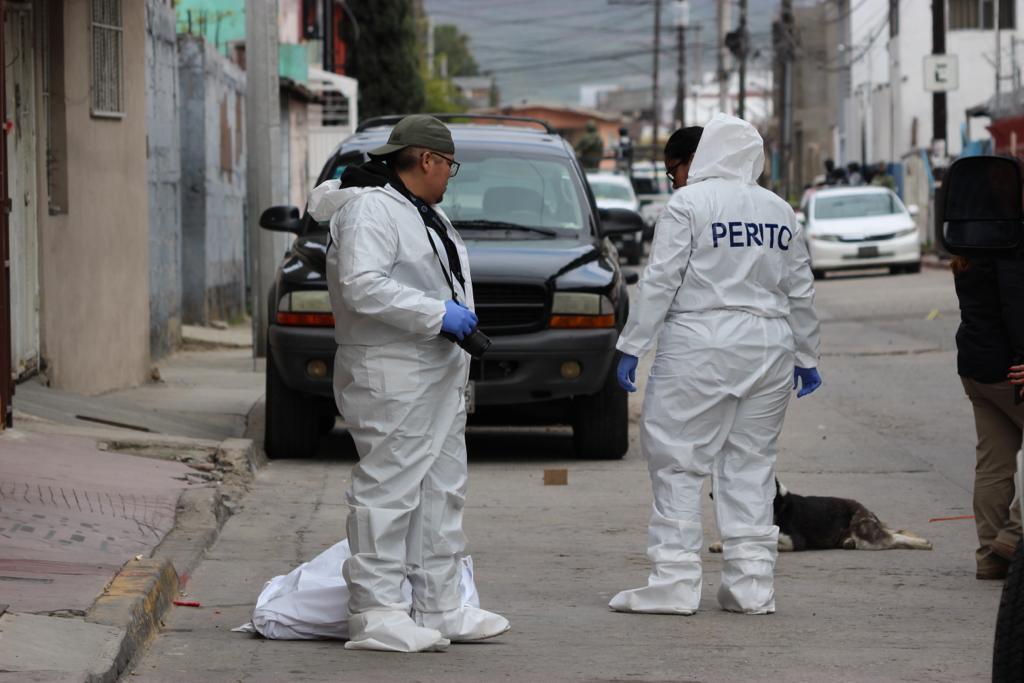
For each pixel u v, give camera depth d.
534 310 13.28
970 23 59.62
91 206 16.72
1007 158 7.75
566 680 7.29
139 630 7.79
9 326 12.75
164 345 23.03
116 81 17.50
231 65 30.19
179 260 24.36
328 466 13.69
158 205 22.64
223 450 13.02
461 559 8.06
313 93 40.91
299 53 37.91
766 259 8.68
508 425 16.36
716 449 8.73
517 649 7.89
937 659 7.72
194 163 26.88
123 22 17.67
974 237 7.79
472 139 15.51
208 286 27.47
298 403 13.82
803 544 10.61
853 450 14.88
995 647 6.44
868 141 72.94
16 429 12.75
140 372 18.52
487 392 13.26
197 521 10.66
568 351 13.26
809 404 18.39
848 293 35.44
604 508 11.98
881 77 69.94
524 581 9.62
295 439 13.90
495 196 14.76
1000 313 9.11
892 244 40.31
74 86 16.09
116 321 17.62
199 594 9.07
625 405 14.02
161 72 23.00
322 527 11.09
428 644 7.74
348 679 7.25
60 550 9.09
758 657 7.76
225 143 29.22
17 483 10.62
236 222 30.91
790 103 84.94
